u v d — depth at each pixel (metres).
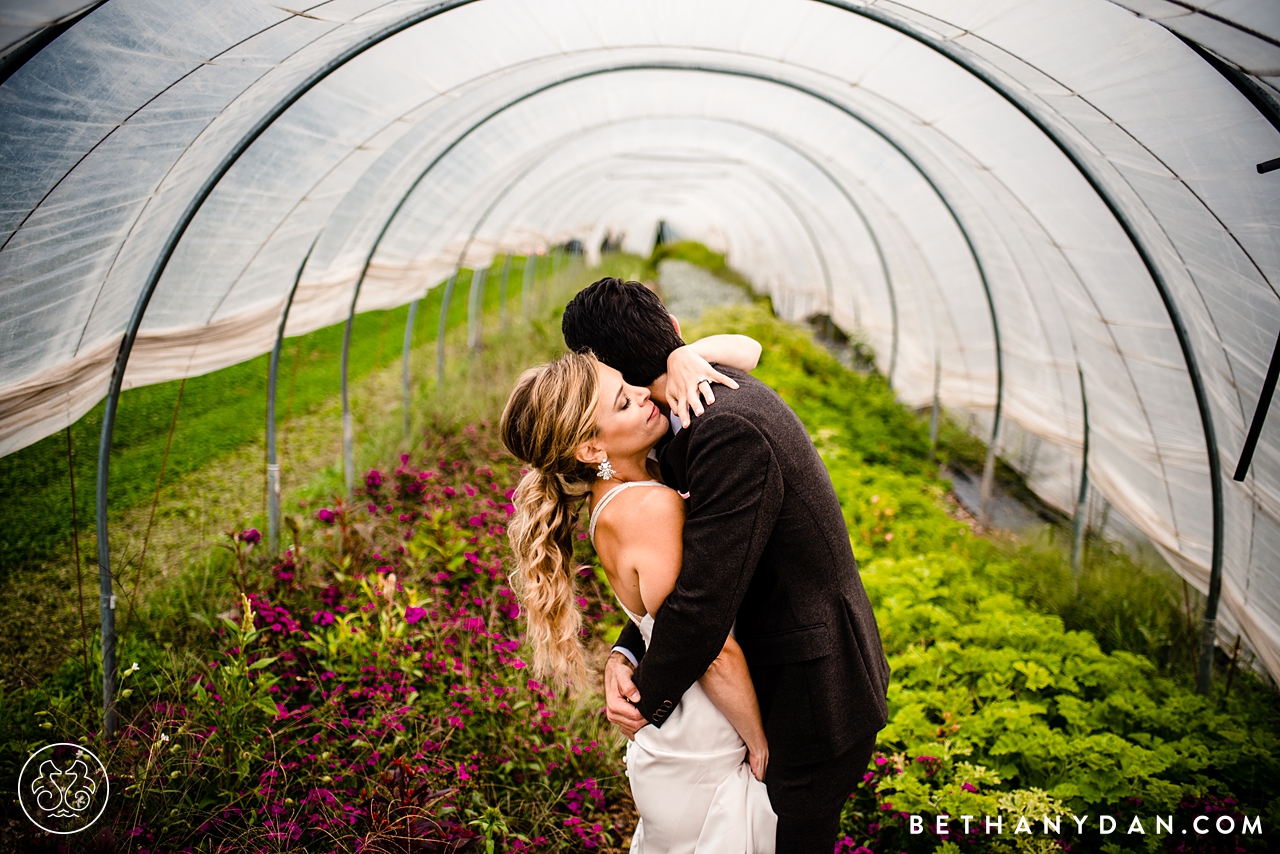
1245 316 3.17
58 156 2.42
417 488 4.98
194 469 6.27
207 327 4.06
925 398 8.80
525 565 1.95
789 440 1.61
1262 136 2.55
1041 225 4.61
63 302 2.84
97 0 1.93
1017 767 2.67
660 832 1.90
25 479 5.85
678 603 1.58
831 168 8.30
